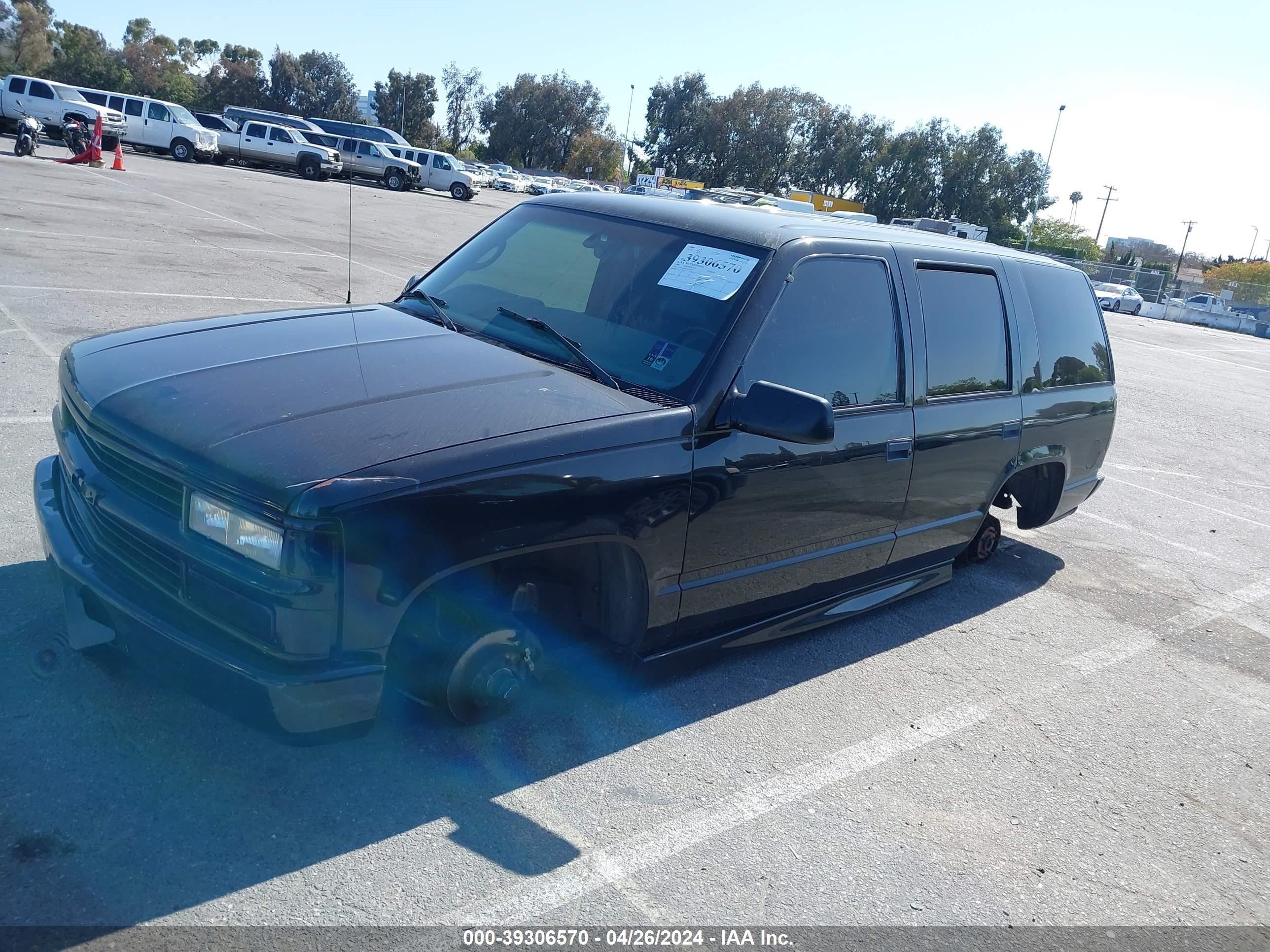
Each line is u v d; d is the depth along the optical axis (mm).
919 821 3262
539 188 64938
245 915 2383
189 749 2951
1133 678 4680
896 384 4086
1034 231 94188
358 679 2545
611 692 3730
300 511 2396
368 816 2807
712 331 3416
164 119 36781
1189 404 13898
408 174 41094
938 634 4879
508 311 3709
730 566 3543
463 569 2705
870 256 4047
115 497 2781
